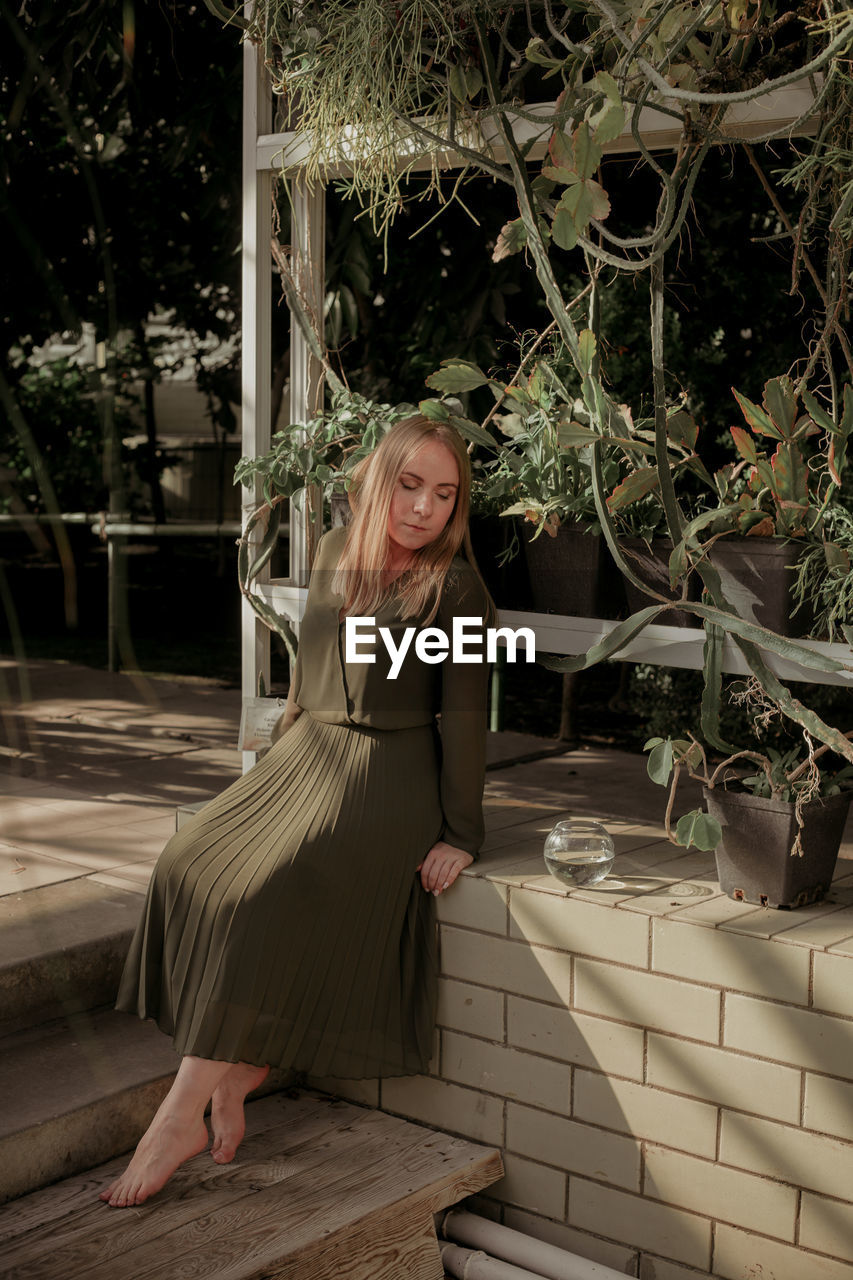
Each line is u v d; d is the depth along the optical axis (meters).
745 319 3.88
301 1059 2.21
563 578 2.45
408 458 2.27
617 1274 2.14
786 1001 1.92
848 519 2.13
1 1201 2.04
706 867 2.35
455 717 2.31
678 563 2.10
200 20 3.48
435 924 2.34
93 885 2.78
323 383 3.18
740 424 3.92
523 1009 2.24
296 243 2.91
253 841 2.24
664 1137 2.09
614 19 1.85
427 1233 2.17
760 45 2.10
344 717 2.31
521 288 4.19
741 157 3.61
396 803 2.27
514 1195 2.31
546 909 2.19
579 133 1.80
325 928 2.20
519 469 2.49
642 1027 2.09
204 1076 2.12
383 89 2.33
